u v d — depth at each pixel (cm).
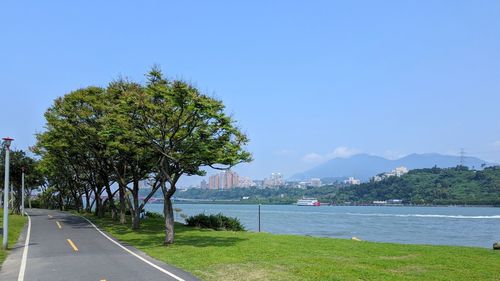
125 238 2541
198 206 17412
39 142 4125
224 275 1327
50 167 4922
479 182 12800
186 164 2377
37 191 9288
